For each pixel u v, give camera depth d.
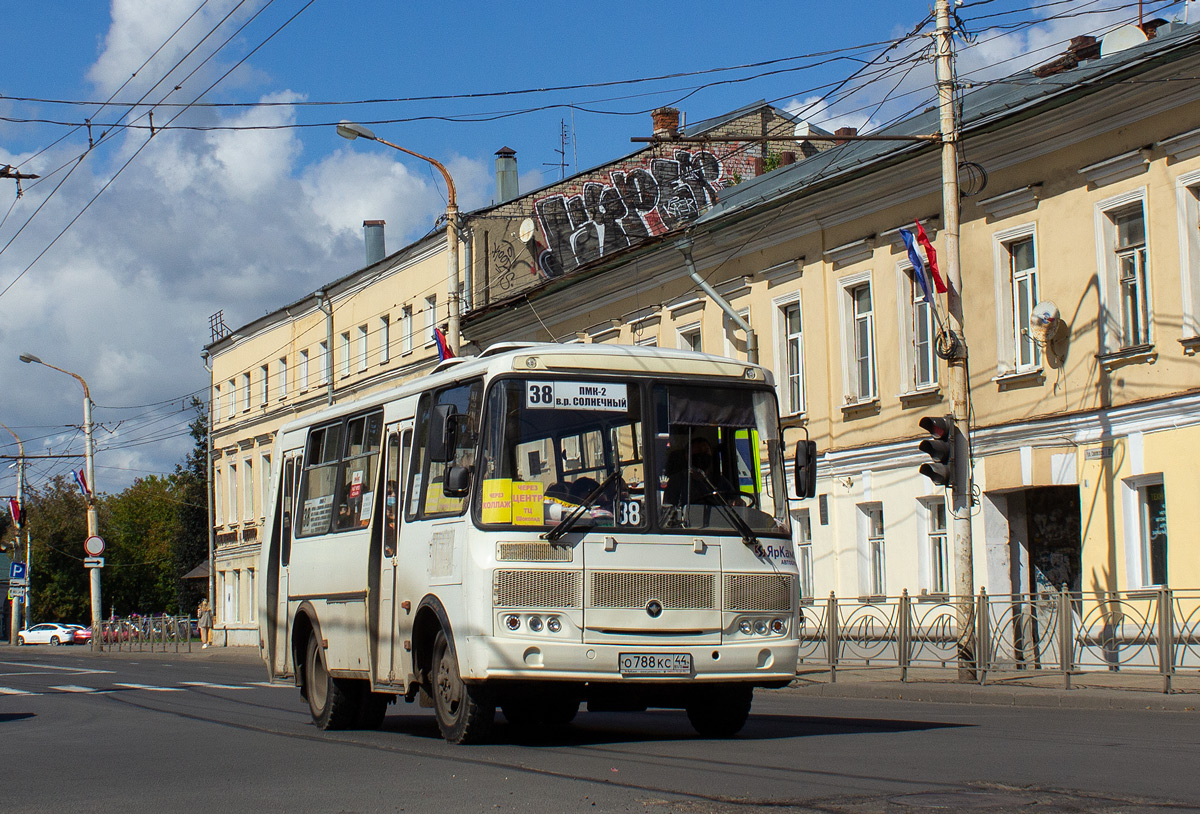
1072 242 22.02
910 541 25.33
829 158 28.48
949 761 9.72
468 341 40.97
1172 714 14.57
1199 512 19.67
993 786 8.25
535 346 12.14
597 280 34.34
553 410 11.45
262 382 59.25
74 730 15.24
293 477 16.36
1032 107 22.11
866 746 10.97
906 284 25.73
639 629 11.16
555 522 11.19
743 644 11.46
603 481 11.41
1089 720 13.78
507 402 11.39
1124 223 21.42
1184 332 20.06
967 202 24.08
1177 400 20.11
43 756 12.16
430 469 12.45
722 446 11.84
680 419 11.73
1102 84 20.92
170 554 97.56
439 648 11.93
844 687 20.03
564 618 11.05
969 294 24.02
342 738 13.16
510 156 48.34
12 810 8.48
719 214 30.05
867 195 26.19
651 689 11.20
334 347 52.31
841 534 27.11
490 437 11.39
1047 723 13.43
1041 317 22.06
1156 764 9.45
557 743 11.78
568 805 7.76
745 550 11.62
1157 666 16.59
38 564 96.56
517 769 9.66
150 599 100.69
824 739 11.73
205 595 85.19
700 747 11.05
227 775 10.09
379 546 13.53
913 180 25.06
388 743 12.32
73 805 8.65
